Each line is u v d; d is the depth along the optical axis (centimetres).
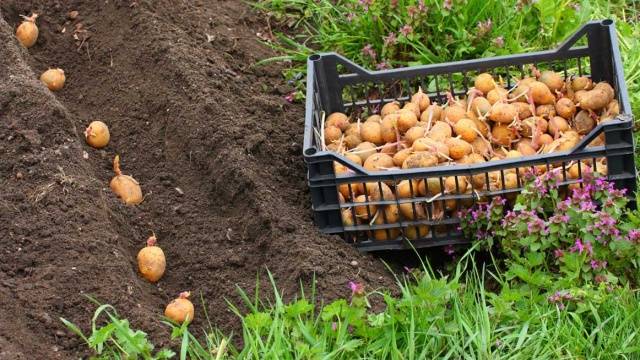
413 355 280
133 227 316
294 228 311
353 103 351
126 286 292
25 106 322
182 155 334
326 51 382
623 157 306
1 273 288
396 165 324
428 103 339
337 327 285
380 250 320
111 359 280
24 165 310
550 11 375
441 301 289
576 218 299
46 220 298
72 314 285
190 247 313
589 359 284
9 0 367
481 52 373
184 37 363
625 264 299
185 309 292
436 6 374
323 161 307
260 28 392
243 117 343
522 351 285
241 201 319
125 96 351
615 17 387
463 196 312
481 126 331
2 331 274
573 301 290
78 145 322
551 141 330
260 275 305
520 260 300
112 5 366
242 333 293
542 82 339
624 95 316
